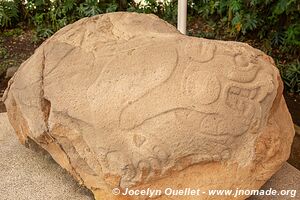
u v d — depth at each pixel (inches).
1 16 161.0
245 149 69.3
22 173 83.9
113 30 78.5
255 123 69.1
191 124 65.6
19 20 170.1
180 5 106.0
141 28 78.5
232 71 69.1
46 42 81.3
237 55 71.9
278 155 72.7
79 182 75.7
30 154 89.6
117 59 70.8
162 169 66.9
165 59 69.1
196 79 67.3
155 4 167.0
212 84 67.1
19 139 88.1
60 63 74.2
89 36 77.6
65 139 71.5
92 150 68.9
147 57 69.8
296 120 126.1
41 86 74.4
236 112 67.6
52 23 164.1
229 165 68.7
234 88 68.1
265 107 70.4
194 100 66.1
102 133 67.2
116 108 66.8
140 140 65.8
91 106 68.1
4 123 102.0
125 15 83.2
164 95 66.2
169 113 65.5
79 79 70.8
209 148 66.7
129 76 68.3
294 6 136.1
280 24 149.4
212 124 66.0
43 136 75.9
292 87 135.5
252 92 69.2
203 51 70.6
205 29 166.6
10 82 86.0
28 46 158.7
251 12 150.6
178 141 65.4
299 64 136.9
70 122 70.0
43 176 83.2
